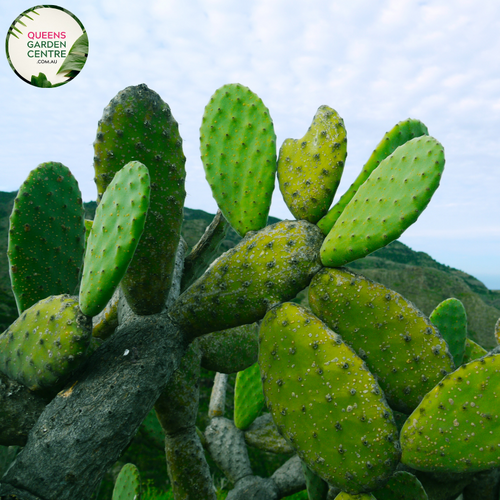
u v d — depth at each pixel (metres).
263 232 1.01
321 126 1.05
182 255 1.29
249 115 1.10
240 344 1.34
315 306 0.95
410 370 0.91
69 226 1.08
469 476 1.12
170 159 0.97
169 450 1.24
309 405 0.88
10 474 0.81
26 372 0.87
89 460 0.82
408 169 0.90
